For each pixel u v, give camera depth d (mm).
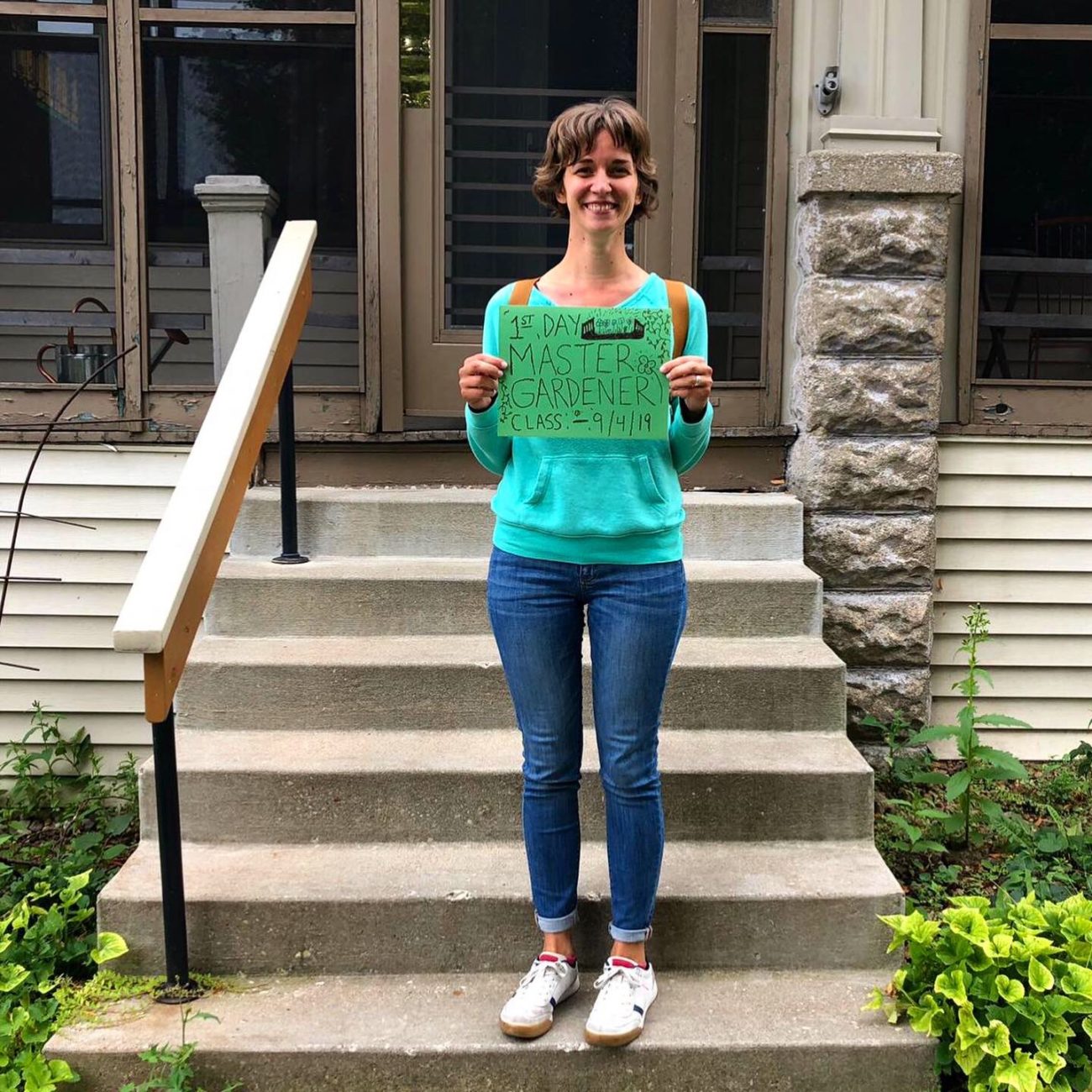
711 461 3863
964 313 3777
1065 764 3756
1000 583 3855
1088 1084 2232
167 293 4129
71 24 3926
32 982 2449
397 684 2961
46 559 3830
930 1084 2254
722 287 3912
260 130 4012
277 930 2465
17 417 3789
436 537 3527
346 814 2721
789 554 3553
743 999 2389
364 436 3748
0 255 4102
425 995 2408
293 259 3260
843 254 3594
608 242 2053
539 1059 2211
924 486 3664
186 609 2240
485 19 3883
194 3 3832
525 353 2045
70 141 4039
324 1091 2219
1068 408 3818
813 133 3762
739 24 3770
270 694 2963
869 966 2508
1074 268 3863
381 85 3777
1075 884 3004
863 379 3629
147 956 2477
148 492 3826
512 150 3945
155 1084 2133
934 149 3676
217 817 2721
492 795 2723
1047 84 3805
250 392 2717
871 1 3662
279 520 3535
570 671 2162
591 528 2061
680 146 3789
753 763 2770
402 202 3855
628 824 2174
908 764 3598
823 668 2967
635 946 2260
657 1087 2230
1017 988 2223
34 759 3863
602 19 3891
